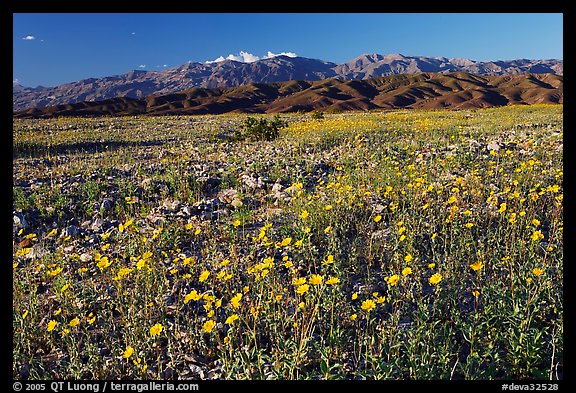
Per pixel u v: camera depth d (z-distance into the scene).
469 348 3.97
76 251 6.57
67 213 8.45
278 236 6.65
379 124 19.95
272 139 17.84
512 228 6.02
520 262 5.38
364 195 7.89
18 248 6.82
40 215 8.20
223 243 6.58
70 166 12.46
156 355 4.15
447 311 4.46
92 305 4.96
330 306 4.47
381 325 4.24
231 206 8.45
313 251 5.93
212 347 4.15
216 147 16.06
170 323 4.53
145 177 10.73
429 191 7.80
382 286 5.08
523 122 17.94
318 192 8.28
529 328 3.87
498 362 3.62
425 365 3.46
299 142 14.86
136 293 4.91
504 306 4.12
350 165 10.76
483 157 10.57
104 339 4.40
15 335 4.29
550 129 14.76
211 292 5.05
